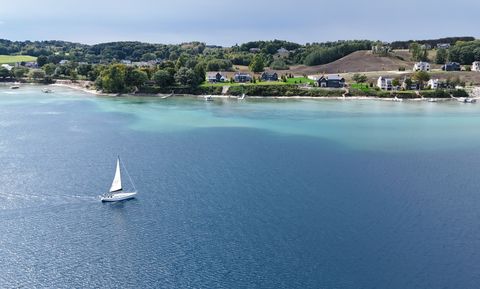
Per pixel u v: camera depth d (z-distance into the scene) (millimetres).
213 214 78875
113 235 71500
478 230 73812
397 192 90875
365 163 111938
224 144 130375
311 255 65500
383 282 59438
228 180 96812
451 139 141500
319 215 78875
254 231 72688
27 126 154375
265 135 144125
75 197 86812
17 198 86125
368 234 72000
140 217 77875
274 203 84000
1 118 170750
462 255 66000
